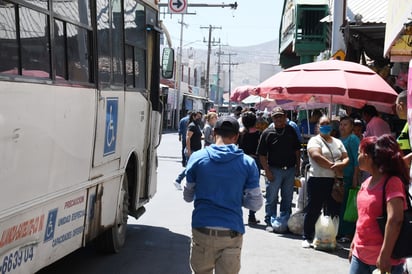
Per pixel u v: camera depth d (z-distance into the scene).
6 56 4.31
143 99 8.40
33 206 4.75
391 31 7.32
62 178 5.38
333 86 9.10
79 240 6.09
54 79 5.16
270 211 9.93
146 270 7.23
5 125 4.24
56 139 5.18
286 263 7.80
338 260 8.03
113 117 6.93
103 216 6.88
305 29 19.72
